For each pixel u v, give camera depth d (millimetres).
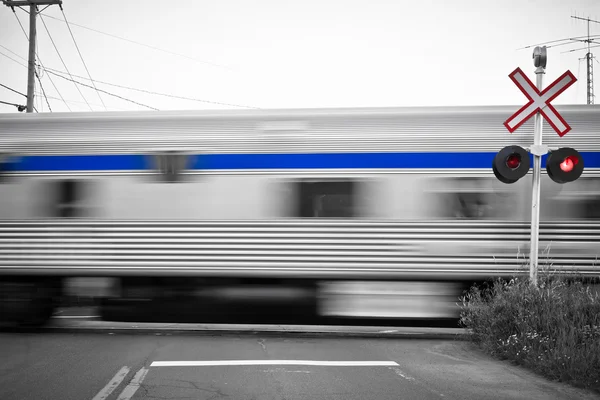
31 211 9484
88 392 5930
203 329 10016
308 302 9289
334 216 9164
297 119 9328
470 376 6707
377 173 9188
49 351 7980
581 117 9352
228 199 9281
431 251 9062
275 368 7000
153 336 9211
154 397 5758
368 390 6043
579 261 9055
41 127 9602
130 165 9438
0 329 9578
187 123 9445
